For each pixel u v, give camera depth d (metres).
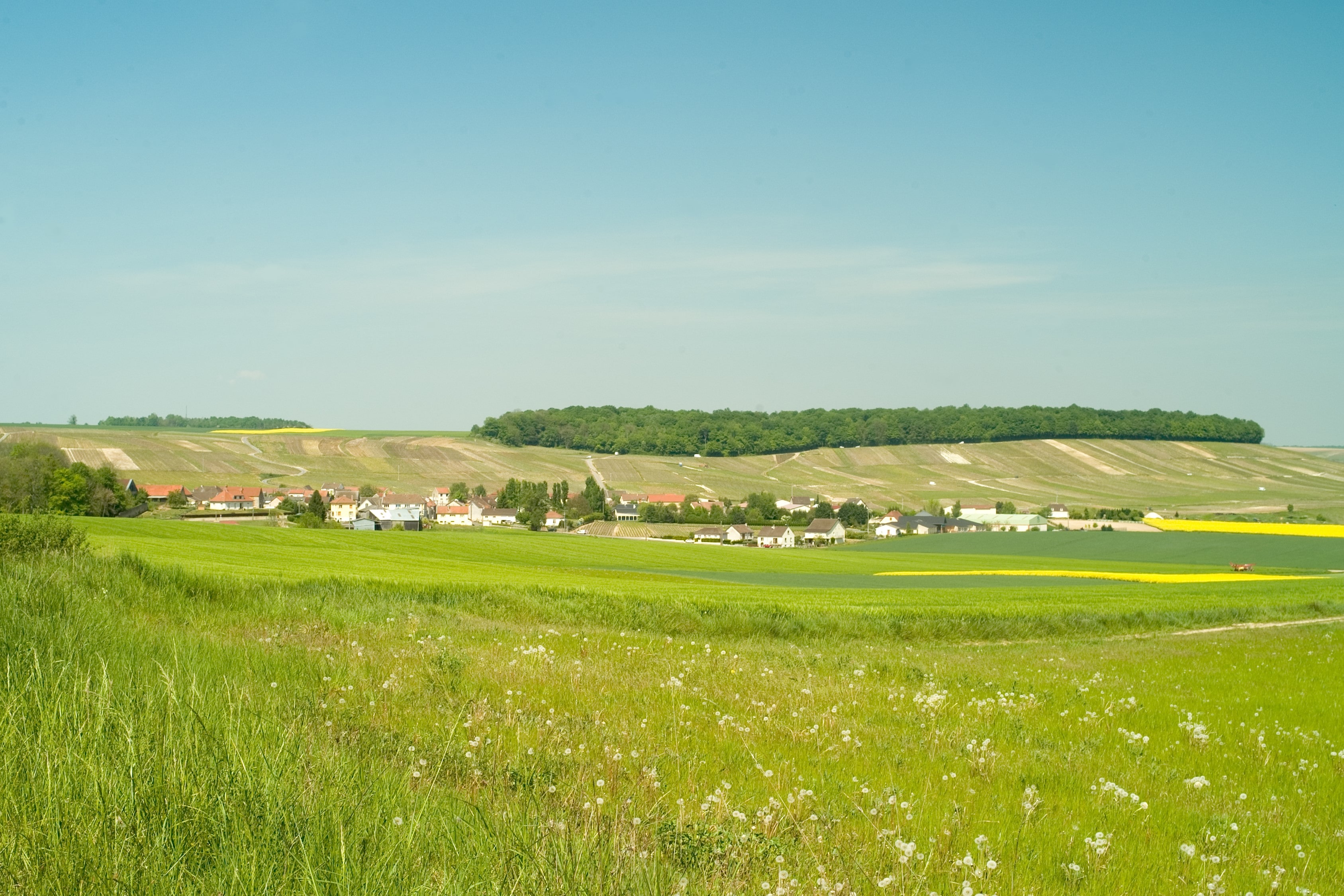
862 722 11.34
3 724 5.96
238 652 11.04
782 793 7.70
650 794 7.16
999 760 9.71
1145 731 12.39
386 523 155.88
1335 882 6.91
